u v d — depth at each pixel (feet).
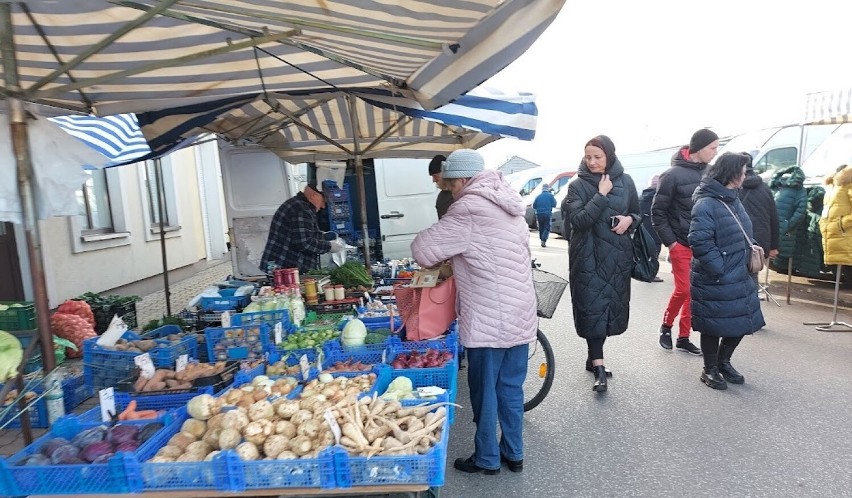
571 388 16.92
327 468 7.70
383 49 10.68
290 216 20.85
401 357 12.47
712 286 15.70
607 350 20.66
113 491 7.97
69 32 10.47
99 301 24.56
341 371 11.98
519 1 8.11
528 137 17.90
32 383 10.79
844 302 27.14
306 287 18.74
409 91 13.58
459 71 10.50
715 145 18.37
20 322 15.12
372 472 7.64
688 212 18.90
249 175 27.86
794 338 21.15
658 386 16.71
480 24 9.12
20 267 24.90
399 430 8.33
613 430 13.88
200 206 49.85
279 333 14.40
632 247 15.70
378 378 11.02
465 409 15.92
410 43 9.90
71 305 22.02
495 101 17.29
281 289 17.15
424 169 31.94
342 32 9.35
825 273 28.30
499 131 17.39
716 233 15.40
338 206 33.65
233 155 27.76
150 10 8.36
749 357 19.03
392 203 31.65
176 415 9.60
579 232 15.57
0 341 10.48
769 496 10.73
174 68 12.94
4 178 9.67
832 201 21.90
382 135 20.11
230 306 18.26
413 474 7.65
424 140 23.94
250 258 28.12
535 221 70.13
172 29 10.66
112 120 22.34
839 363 18.11
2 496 8.01
